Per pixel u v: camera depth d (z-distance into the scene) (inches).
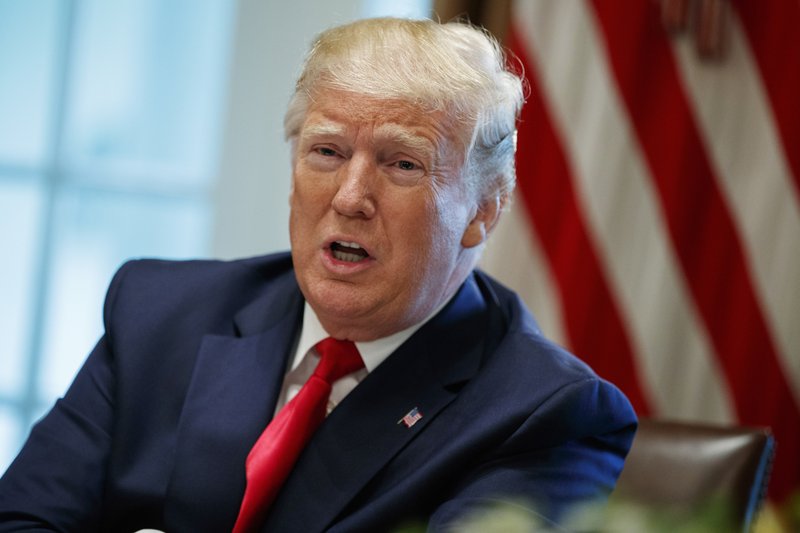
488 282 149.6
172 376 137.0
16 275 286.8
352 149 125.2
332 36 130.3
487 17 248.2
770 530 60.7
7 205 286.0
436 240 127.2
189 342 139.6
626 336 241.8
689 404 240.8
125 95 284.0
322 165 126.8
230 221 279.7
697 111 238.2
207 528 125.9
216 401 132.3
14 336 287.3
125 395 135.2
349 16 273.0
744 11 236.8
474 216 134.6
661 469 152.5
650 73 241.1
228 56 279.1
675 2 236.4
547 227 245.0
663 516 54.0
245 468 127.2
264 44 276.7
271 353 136.9
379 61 125.5
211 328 141.2
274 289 146.2
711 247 239.1
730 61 237.6
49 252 285.7
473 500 116.6
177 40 282.2
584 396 125.0
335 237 125.3
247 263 151.3
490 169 133.6
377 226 125.1
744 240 237.3
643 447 155.0
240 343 138.1
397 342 132.8
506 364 131.0
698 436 154.3
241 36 277.7
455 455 122.1
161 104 283.0
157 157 283.7
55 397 287.1
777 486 236.2
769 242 236.7
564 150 243.9
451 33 130.0
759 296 236.8
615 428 130.8
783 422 237.1
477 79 128.1
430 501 122.6
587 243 241.8
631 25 240.7
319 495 123.6
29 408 287.9
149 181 283.9
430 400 128.6
